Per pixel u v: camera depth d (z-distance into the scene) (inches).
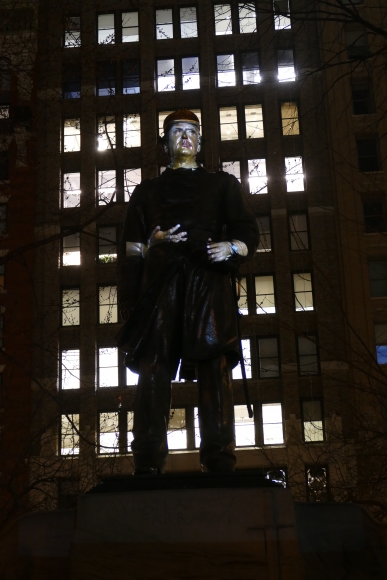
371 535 178.9
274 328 1663.4
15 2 1156.5
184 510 173.5
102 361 1668.3
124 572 169.9
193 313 217.0
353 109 1700.3
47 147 1747.0
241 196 238.5
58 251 1715.1
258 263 1708.9
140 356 217.5
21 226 1704.0
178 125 251.1
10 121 1521.9
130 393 1620.3
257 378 1637.6
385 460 868.0
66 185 1759.4
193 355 212.1
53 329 1665.8
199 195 235.5
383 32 455.8
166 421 210.7
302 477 1450.5
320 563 172.7
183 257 223.5
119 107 1784.0
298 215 1739.7
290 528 170.2
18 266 1697.8
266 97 1815.9
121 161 1779.0
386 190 1651.1
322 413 1585.9
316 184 1736.0
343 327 1625.2
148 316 218.4
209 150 1790.1
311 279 1685.5
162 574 169.0
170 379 216.1
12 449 1470.2
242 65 1857.8
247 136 1811.0
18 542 180.4
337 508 178.5
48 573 175.3
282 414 1612.9
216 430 208.1
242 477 182.4
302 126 1785.2
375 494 865.5
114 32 1875.0
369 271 1657.2
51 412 1552.7
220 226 236.7
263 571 167.5
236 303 231.3
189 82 1859.0
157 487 182.4
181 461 1571.1
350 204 1676.9
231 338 218.1
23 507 840.9
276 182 1752.0
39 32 1309.1
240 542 169.9
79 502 176.9
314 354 1638.8
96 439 1531.7
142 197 239.8
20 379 1588.3
